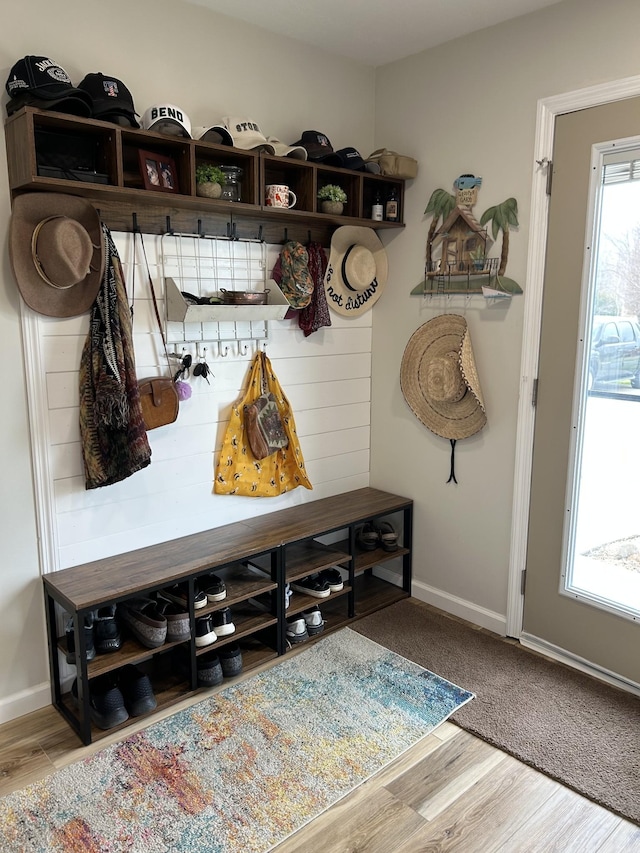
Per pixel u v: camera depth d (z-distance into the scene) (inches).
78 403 90.4
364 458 134.2
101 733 85.4
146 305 95.0
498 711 90.9
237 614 104.6
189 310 91.6
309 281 109.7
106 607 89.5
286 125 110.4
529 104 98.4
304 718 89.3
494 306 107.0
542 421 102.5
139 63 91.4
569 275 96.1
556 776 78.4
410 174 115.4
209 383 104.3
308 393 120.5
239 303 98.7
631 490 93.3
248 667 100.7
